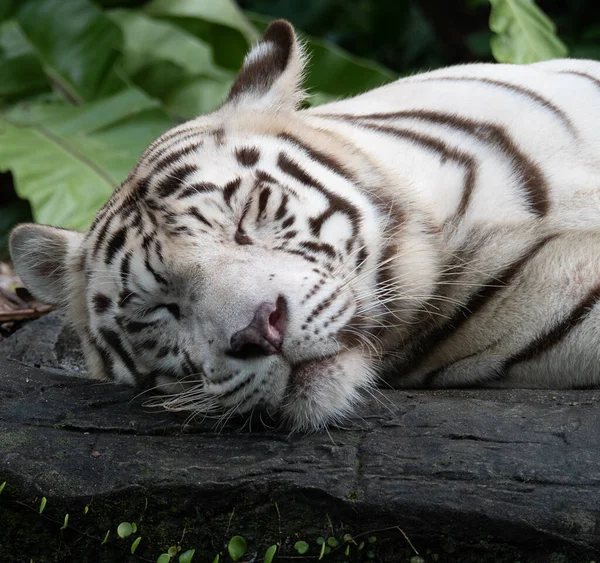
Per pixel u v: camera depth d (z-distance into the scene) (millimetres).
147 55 17672
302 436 6844
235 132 7871
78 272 8312
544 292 7297
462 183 7777
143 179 7703
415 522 6148
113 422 7266
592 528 5828
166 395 7555
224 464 6602
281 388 6691
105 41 16500
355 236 7410
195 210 7137
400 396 7285
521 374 7578
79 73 16469
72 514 6785
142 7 18453
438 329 7715
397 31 23438
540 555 6008
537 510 5922
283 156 7590
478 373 7750
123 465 6750
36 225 8711
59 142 14547
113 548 6855
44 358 9508
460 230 7676
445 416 6719
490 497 6020
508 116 8008
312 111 8727
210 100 17672
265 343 6422
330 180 7562
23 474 6832
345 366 6949
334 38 23547
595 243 7242
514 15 13273
